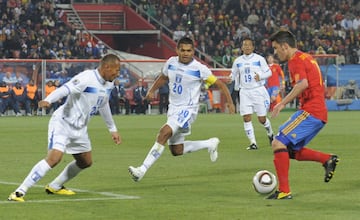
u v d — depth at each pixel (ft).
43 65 299.99
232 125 228.63
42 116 291.38
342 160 130.21
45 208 80.23
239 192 92.38
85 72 86.38
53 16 354.95
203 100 316.60
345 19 395.75
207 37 373.81
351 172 112.37
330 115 288.92
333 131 200.34
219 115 296.10
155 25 389.80
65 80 303.07
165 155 138.51
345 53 381.81
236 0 386.93
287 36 87.35
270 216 75.56
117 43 391.86
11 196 84.89
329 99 336.29
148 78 311.27
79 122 86.53
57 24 356.18
